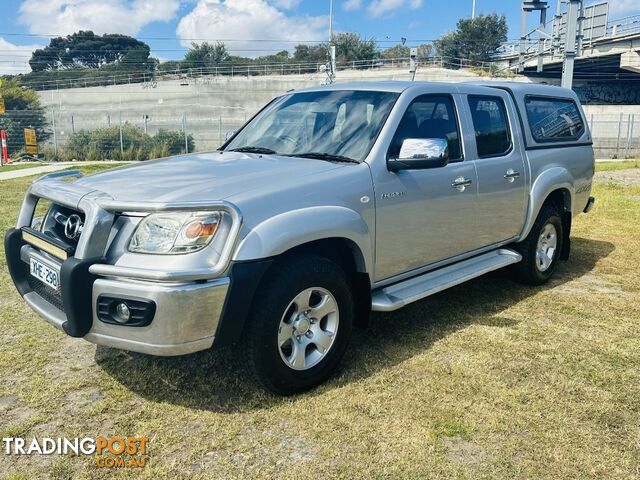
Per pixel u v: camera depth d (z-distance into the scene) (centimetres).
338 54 6650
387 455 275
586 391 339
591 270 618
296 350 328
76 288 288
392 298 385
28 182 1341
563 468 267
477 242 471
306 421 304
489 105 492
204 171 351
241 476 260
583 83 5572
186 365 367
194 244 286
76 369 363
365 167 366
